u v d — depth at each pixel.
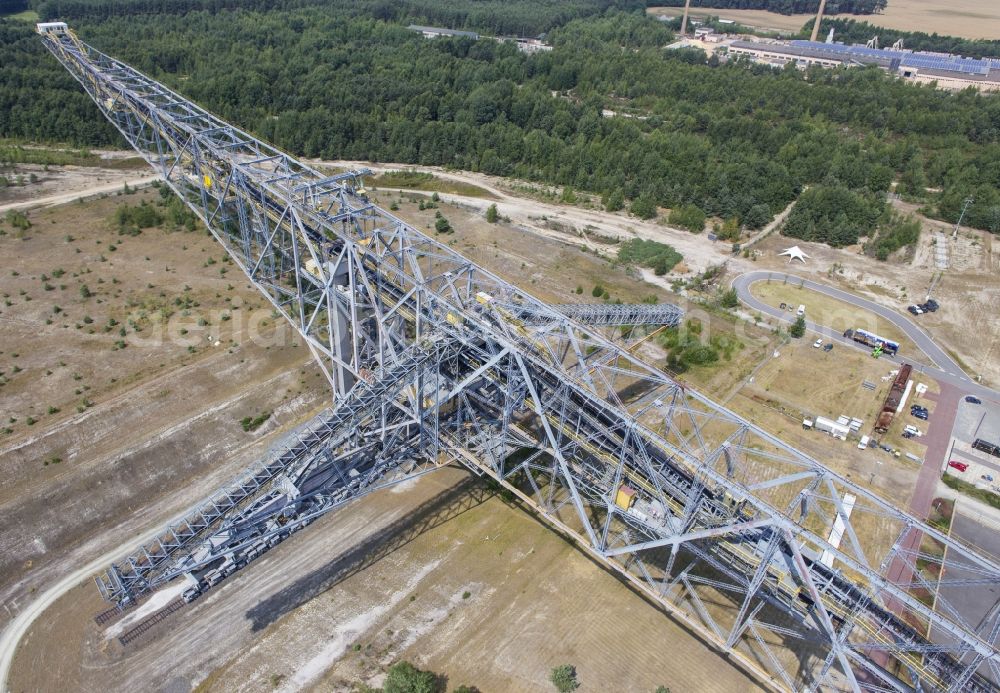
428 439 63.66
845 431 81.81
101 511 65.19
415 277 61.41
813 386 91.94
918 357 100.62
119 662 52.88
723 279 119.31
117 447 71.94
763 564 48.09
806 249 133.00
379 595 59.09
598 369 63.59
